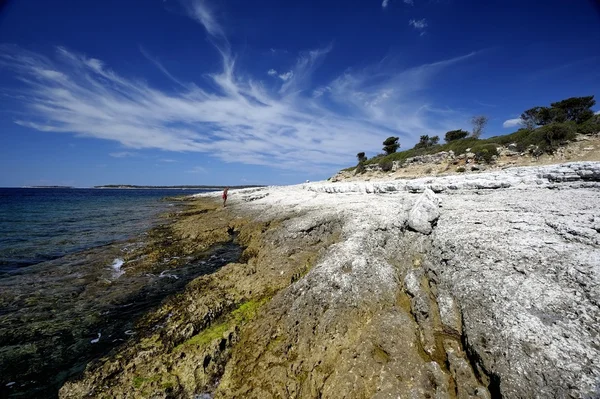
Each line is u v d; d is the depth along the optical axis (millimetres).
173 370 7625
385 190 25172
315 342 8133
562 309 7012
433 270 10586
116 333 9758
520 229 11289
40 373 8008
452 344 7590
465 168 33250
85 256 17953
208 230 23781
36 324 10273
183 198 75375
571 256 8672
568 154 27719
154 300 12195
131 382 7289
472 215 14000
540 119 40906
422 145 56469
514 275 8547
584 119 36062
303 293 9797
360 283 9797
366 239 12836
